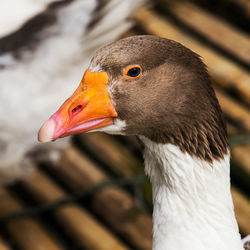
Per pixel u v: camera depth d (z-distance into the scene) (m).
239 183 2.11
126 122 1.75
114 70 1.73
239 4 2.61
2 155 2.09
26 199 2.17
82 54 2.02
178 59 1.73
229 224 1.77
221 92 2.25
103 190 2.14
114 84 1.74
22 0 1.96
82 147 2.25
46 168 2.20
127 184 2.15
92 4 1.97
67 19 1.97
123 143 2.24
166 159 1.76
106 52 1.74
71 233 2.09
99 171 2.17
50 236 2.10
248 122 2.16
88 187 2.15
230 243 1.77
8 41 1.96
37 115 2.04
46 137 1.74
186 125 1.74
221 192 1.77
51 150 2.15
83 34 1.99
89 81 1.74
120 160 2.18
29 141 2.09
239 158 2.12
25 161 2.13
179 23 2.57
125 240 2.07
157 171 1.78
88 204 2.14
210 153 1.75
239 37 2.45
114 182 2.14
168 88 1.73
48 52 1.99
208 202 1.76
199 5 2.67
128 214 2.10
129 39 1.74
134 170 2.16
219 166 1.76
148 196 2.12
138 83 1.74
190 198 1.76
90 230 2.09
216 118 1.75
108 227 2.10
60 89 2.04
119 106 1.74
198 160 1.75
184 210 1.77
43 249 2.08
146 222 2.08
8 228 2.12
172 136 1.75
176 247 1.77
